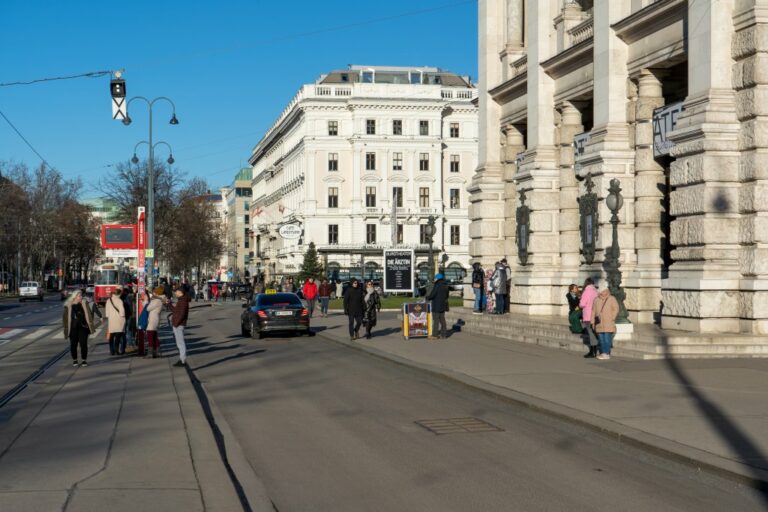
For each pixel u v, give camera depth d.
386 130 91.00
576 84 27.28
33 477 8.14
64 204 99.19
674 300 19.95
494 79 33.84
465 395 14.79
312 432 11.32
